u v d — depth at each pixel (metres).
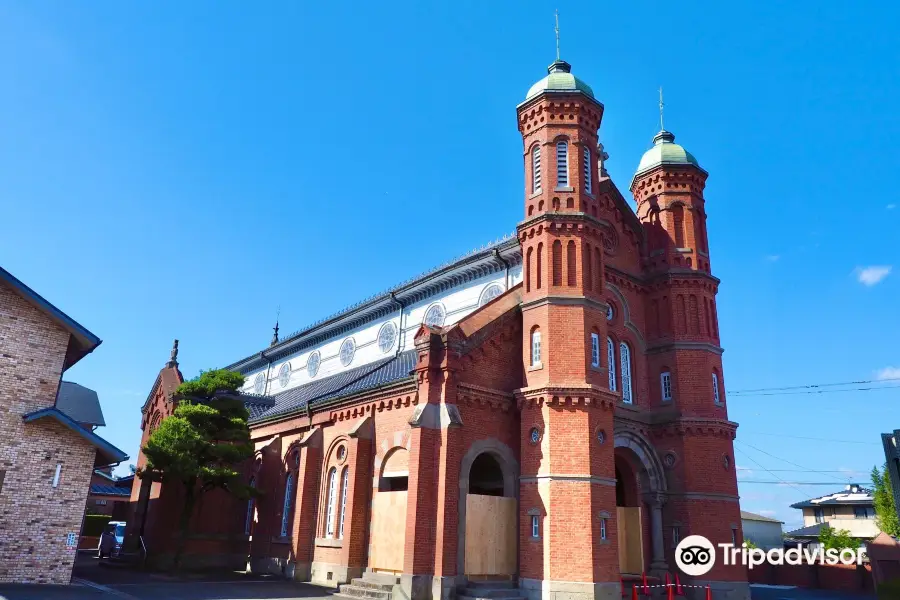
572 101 27.59
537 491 23.19
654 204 31.91
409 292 35.53
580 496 22.44
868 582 39.19
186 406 30.36
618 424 27.22
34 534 21.75
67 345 24.14
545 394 23.70
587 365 24.34
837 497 70.44
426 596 21.66
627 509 27.22
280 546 30.73
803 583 42.69
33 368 23.05
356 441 26.84
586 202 26.72
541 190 26.83
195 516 34.06
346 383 34.09
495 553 23.05
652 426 28.73
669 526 27.19
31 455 22.23
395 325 36.88
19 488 21.80
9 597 18.33
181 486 34.03
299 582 28.06
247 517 34.88
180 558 29.39
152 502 35.88
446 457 22.69
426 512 22.42
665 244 30.81
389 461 26.14
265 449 33.72
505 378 25.44
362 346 39.41
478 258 30.98
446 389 23.55
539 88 28.20
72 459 22.88
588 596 21.22
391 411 26.64
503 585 22.59
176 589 24.08
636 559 26.38
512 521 23.80
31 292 23.05
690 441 27.77
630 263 30.62
